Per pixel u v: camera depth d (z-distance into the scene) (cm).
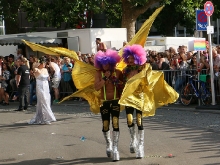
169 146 826
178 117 1167
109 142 763
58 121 1212
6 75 1720
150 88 734
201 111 1244
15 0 2600
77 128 1084
